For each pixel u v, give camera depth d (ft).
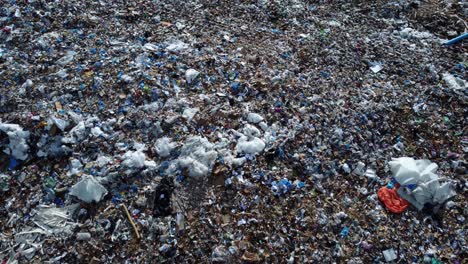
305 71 18.40
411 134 15.97
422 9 23.72
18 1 20.45
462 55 20.25
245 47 19.52
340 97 17.04
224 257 12.07
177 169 13.92
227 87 16.99
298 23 21.91
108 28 19.86
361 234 12.85
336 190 13.97
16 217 12.96
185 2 22.61
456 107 17.16
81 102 15.97
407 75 18.72
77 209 13.03
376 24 22.59
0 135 14.58
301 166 14.38
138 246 12.32
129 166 13.83
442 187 13.71
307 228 12.88
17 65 17.24
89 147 14.51
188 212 13.05
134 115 15.49
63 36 18.95
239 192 13.52
